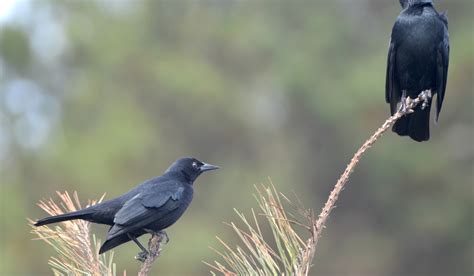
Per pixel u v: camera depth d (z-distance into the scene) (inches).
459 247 904.9
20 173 783.7
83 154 753.6
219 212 805.9
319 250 901.8
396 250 911.7
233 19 959.6
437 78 278.4
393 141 869.2
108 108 828.0
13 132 844.6
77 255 181.2
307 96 882.1
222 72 915.4
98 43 885.8
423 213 880.3
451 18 948.0
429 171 864.3
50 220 196.2
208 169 271.4
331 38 937.5
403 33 276.5
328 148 905.5
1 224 687.7
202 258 722.8
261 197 170.1
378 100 853.8
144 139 783.7
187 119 851.4
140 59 870.4
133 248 565.9
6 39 898.1
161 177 261.4
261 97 926.4
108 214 239.6
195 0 970.7
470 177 892.6
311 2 981.8
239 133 871.1
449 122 897.5
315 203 911.0
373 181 895.1
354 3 1026.7
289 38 946.1
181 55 906.7
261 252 165.5
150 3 946.7
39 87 898.7
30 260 661.9
